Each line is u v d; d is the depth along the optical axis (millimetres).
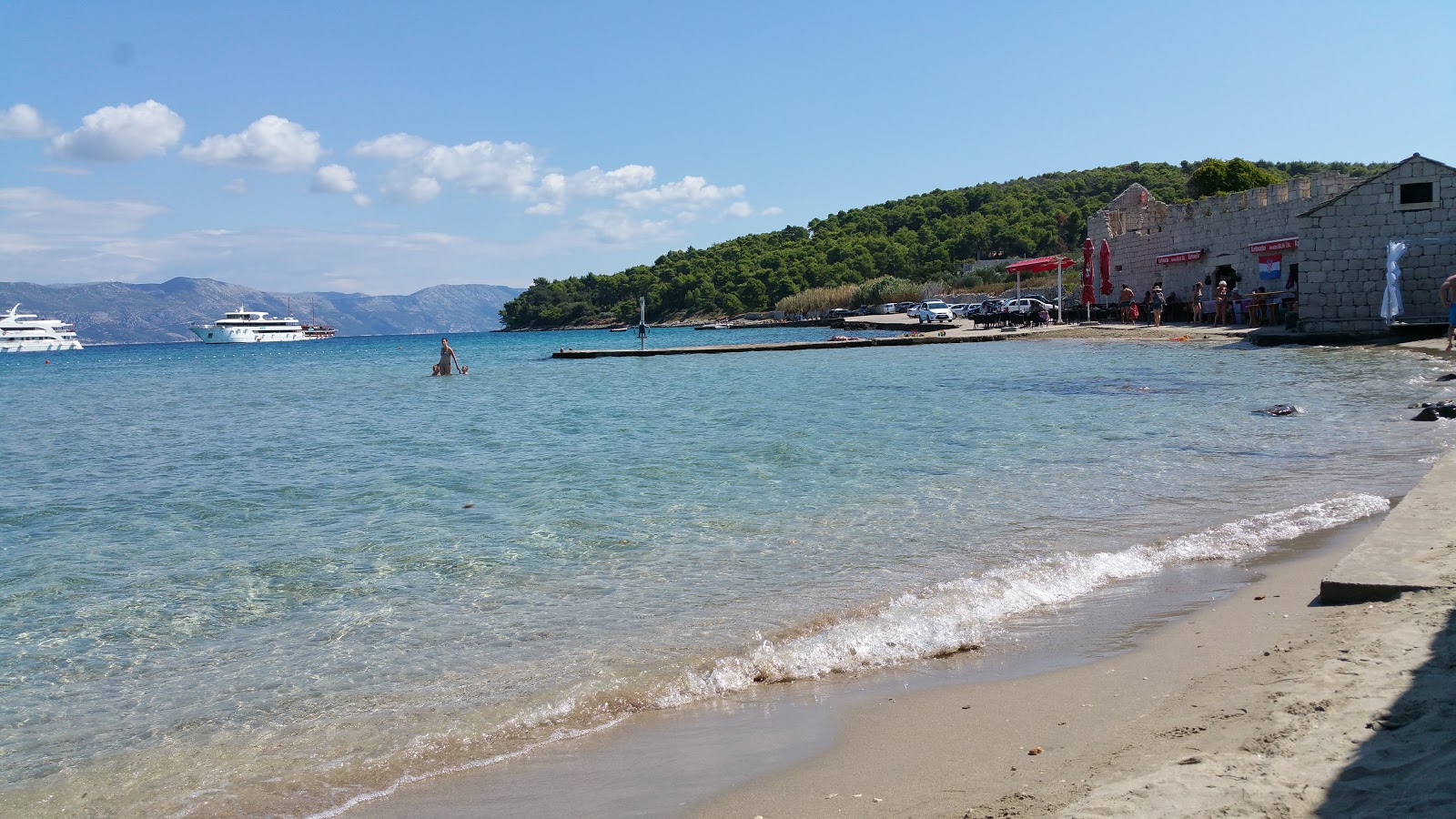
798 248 174125
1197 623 6109
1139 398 18875
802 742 4727
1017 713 4895
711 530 9312
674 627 6520
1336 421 14641
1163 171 164750
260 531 10109
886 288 106750
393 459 15008
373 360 64188
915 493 10656
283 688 5664
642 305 50375
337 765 4645
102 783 4539
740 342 63125
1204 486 10531
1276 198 36250
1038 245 143375
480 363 50531
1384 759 3619
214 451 16953
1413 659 4691
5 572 8555
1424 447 12188
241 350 118938
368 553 8867
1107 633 6090
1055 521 9141
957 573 7543
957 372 27141
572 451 14938
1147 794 3627
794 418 18141
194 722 5219
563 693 5445
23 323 133750
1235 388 19766
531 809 4145
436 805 4215
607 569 8055
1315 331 30375
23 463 16156
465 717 5164
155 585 8000
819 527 9258
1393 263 28375
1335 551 7652
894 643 6102
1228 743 4102
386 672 5859
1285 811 3365
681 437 16078
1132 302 47188
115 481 13867
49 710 5445
